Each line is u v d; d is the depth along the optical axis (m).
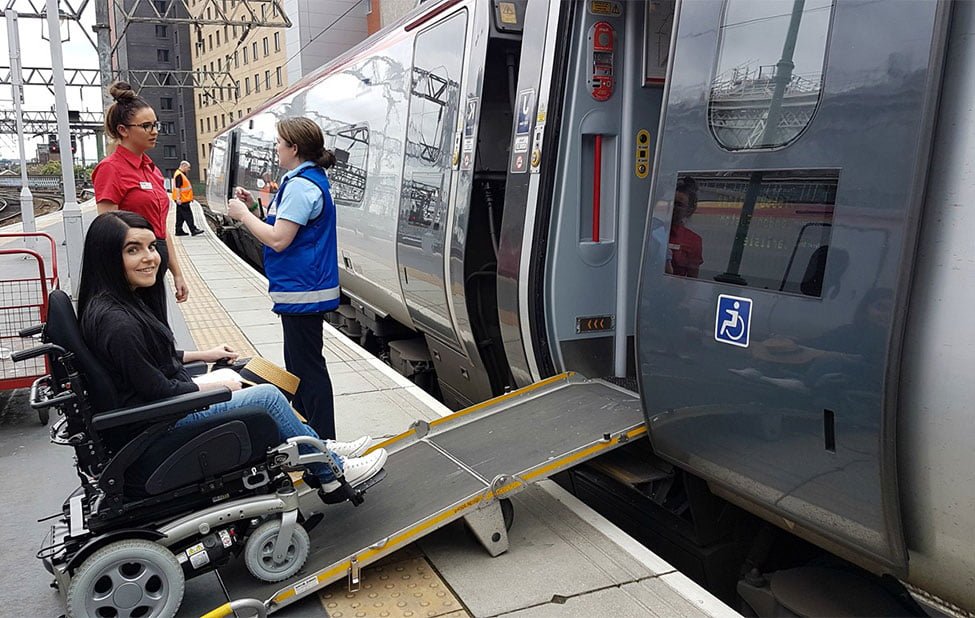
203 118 68.88
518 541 3.39
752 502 3.03
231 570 3.14
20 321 6.02
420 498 3.35
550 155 4.12
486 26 4.93
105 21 18.12
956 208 2.19
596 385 4.16
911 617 2.87
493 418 4.02
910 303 2.29
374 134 7.16
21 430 5.20
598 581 3.04
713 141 2.97
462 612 2.87
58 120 9.90
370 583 3.10
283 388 3.62
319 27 39.59
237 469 2.94
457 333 5.48
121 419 2.69
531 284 4.21
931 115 2.21
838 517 2.58
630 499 3.94
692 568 3.54
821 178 2.51
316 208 3.99
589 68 4.10
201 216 29.27
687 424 3.15
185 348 7.35
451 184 5.30
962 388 2.18
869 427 2.37
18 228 21.36
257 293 10.82
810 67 2.58
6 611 3.06
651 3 4.16
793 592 3.05
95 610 2.65
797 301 2.58
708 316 2.95
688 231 3.06
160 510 2.85
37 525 3.80
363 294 8.15
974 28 2.17
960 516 2.27
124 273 2.83
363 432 5.04
